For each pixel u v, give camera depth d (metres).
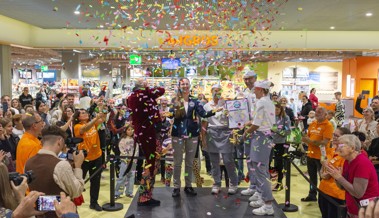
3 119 4.67
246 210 4.73
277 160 6.32
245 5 7.29
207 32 9.51
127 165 5.75
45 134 2.82
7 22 12.38
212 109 5.22
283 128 6.02
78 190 2.77
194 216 4.52
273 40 13.80
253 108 4.98
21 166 3.52
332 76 22.66
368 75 18.61
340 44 14.17
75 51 15.31
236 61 6.84
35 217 2.38
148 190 4.92
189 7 8.12
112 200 5.40
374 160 4.50
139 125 4.84
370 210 1.20
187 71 11.63
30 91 22.31
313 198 5.75
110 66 20.73
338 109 11.43
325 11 9.85
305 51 14.84
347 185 3.30
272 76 21.75
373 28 13.26
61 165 2.68
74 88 15.37
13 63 29.83
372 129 5.42
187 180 5.37
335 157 4.16
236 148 6.68
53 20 11.67
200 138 5.45
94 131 5.29
